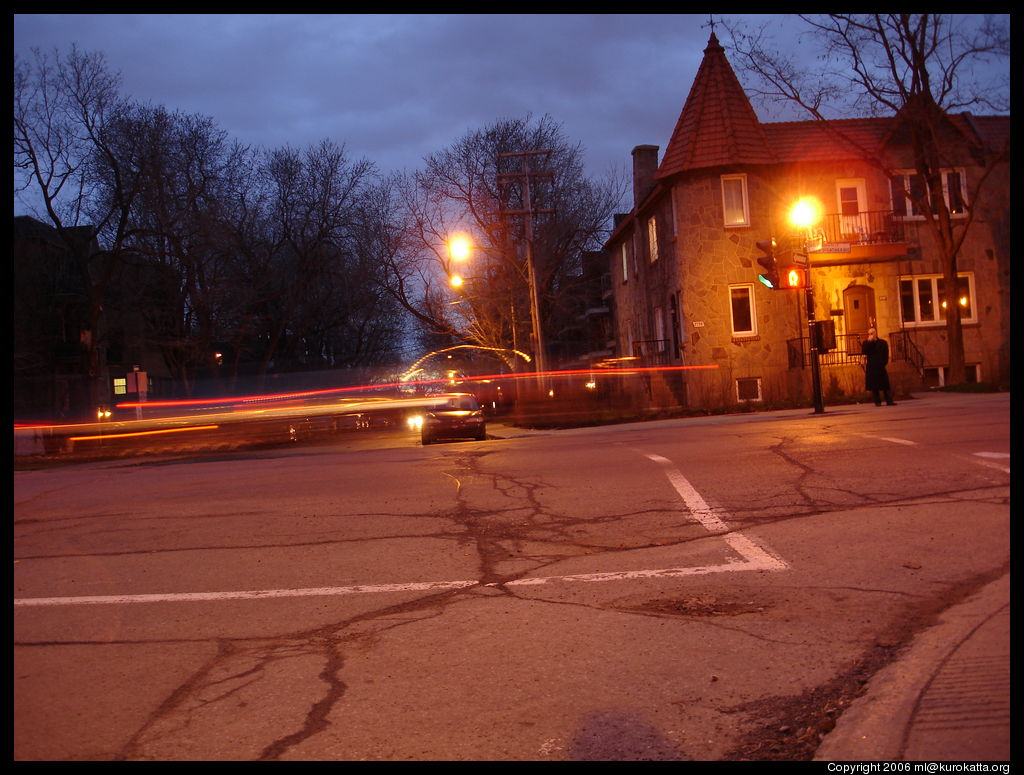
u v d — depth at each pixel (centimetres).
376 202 5866
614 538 870
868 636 564
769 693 479
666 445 1527
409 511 1055
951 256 2892
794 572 721
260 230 5828
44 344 4591
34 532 1048
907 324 3112
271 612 673
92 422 4128
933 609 613
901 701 446
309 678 529
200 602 709
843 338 3052
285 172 6000
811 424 1769
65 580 800
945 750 392
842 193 3133
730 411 2664
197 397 5581
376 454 1939
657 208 3478
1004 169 3159
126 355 5609
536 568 772
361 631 619
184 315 5181
